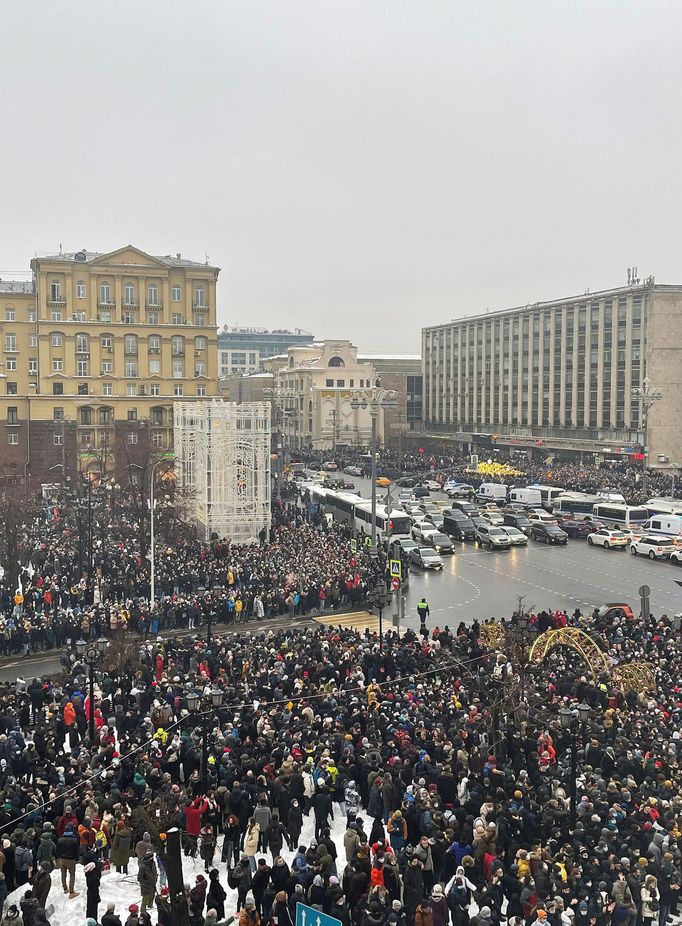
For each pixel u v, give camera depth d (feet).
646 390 319.88
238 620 153.79
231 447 217.36
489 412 516.73
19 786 71.72
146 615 142.31
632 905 57.57
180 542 200.44
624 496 286.05
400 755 78.89
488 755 79.71
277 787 72.13
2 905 57.98
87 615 136.98
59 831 67.15
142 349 372.38
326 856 60.85
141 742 82.58
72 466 324.60
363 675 104.83
